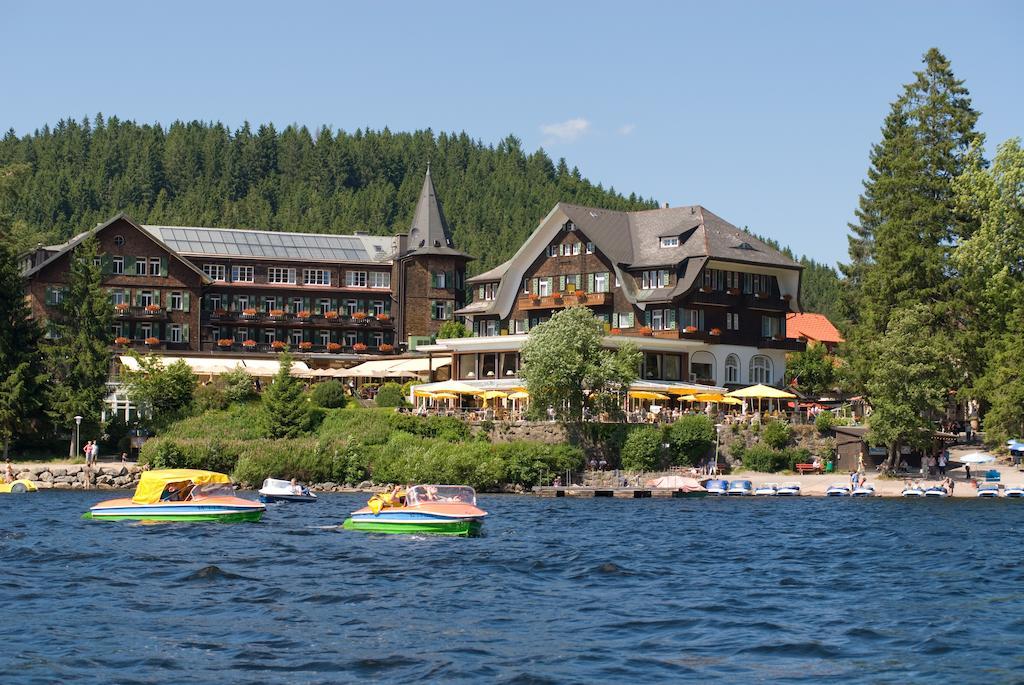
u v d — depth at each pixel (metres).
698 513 77.56
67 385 110.25
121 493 93.25
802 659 33.03
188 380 115.50
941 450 103.50
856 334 118.62
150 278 149.00
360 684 30.08
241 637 35.19
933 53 126.12
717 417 105.75
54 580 45.19
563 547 57.31
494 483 98.81
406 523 62.94
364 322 164.50
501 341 122.81
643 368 120.94
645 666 32.09
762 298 129.38
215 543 57.34
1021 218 107.94
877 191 122.69
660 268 125.38
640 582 46.47
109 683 29.92
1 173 144.62
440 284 167.25
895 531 65.50
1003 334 106.00
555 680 30.53
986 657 33.28
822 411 110.38
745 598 42.72
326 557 52.75
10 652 32.91
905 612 39.94
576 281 130.62
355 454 102.00
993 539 61.34
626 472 100.38
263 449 101.81
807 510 80.06
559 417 103.06
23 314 110.88
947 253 117.38
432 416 106.81
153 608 39.69
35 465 102.38
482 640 35.12
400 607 40.38
